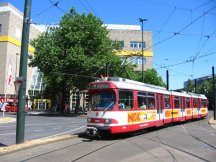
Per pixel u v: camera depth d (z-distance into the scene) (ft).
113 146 50.29
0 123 103.24
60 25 163.32
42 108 233.35
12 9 247.70
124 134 68.54
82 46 159.63
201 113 131.85
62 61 156.46
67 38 158.71
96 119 59.72
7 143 53.72
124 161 38.04
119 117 59.31
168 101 89.30
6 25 223.10
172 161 38.47
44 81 192.75
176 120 96.17
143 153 43.91
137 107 66.49
